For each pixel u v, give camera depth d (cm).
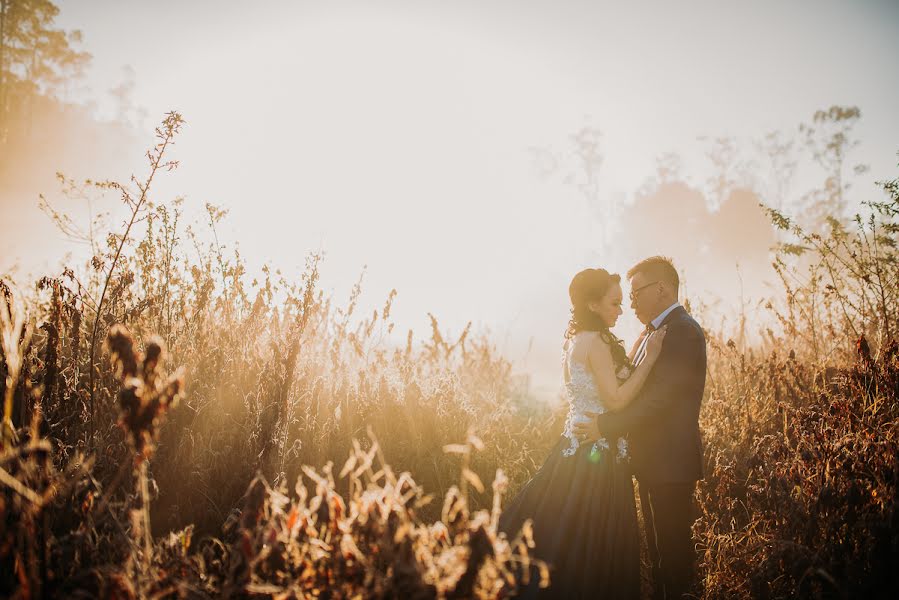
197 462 267
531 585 232
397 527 163
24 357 240
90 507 193
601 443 263
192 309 321
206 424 286
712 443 362
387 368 397
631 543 255
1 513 161
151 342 153
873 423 277
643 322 305
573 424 270
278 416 277
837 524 231
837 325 428
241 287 338
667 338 270
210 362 303
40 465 178
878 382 293
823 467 254
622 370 280
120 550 185
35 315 265
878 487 228
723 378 455
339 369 371
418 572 151
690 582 260
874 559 209
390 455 332
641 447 273
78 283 264
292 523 171
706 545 288
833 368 394
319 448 311
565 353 301
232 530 231
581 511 251
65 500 200
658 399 257
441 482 334
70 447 242
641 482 279
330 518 168
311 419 317
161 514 254
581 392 271
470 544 149
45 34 3772
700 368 271
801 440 279
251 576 163
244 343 333
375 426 341
